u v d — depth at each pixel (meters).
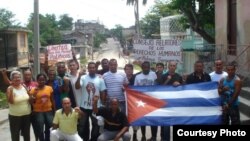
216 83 6.20
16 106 6.33
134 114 6.19
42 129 6.45
